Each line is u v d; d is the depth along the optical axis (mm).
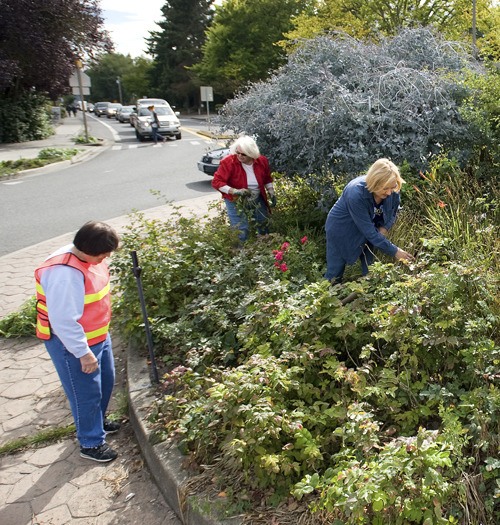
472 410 2617
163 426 3258
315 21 21656
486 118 5359
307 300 3375
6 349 5094
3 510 3057
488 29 18188
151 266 4793
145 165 18078
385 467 2178
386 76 5531
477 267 3201
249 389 2705
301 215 6344
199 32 63688
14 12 21750
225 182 5914
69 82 26156
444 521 2104
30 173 16828
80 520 2943
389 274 3512
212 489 2736
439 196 4926
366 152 5180
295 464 2553
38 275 3008
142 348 4426
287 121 5625
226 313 4105
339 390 3000
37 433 3766
